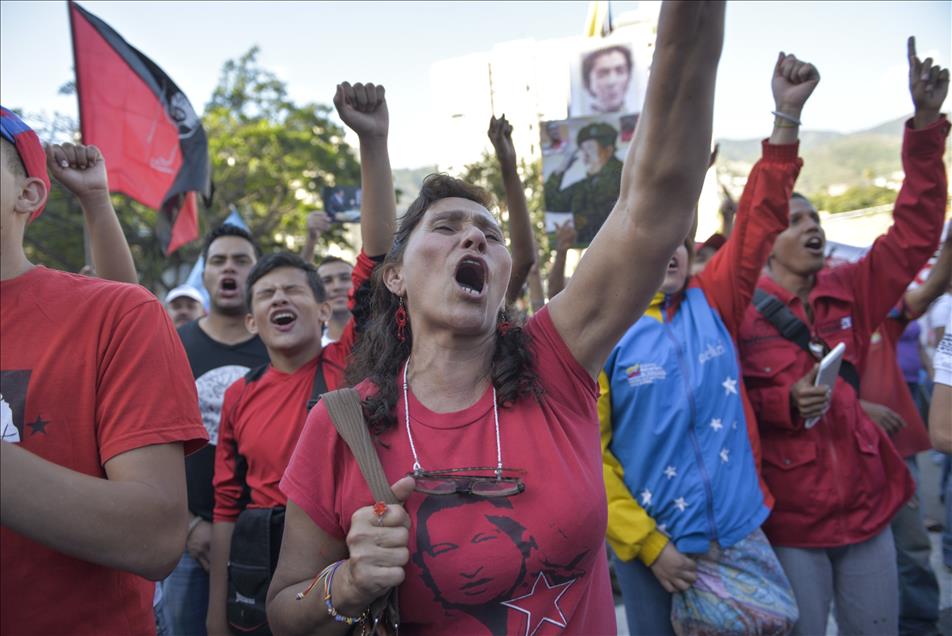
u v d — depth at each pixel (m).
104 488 1.32
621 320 1.64
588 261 1.66
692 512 2.58
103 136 5.62
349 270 4.61
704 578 2.57
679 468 2.62
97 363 1.45
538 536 1.49
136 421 1.43
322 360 2.80
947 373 2.24
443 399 1.66
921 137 3.00
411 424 1.62
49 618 1.38
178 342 1.58
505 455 1.56
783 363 2.94
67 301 1.47
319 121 25.98
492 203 1.85
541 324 1.73
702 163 1.50
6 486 1.22
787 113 2.72
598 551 1.57
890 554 2.83
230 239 3.67
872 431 2.96
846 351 3.13
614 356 2.74
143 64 5.76
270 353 2.89
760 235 2.80
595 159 3.72
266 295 2.86
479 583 1.49
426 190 1.82
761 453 2.87
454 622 1.52
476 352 1.70
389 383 1.69
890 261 3.16
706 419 2.65
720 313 2.88
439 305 1.64
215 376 3.38
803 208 3.23
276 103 25.73
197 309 5.46
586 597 1.63
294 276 2.89
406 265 1.73
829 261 4.94
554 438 1.59
